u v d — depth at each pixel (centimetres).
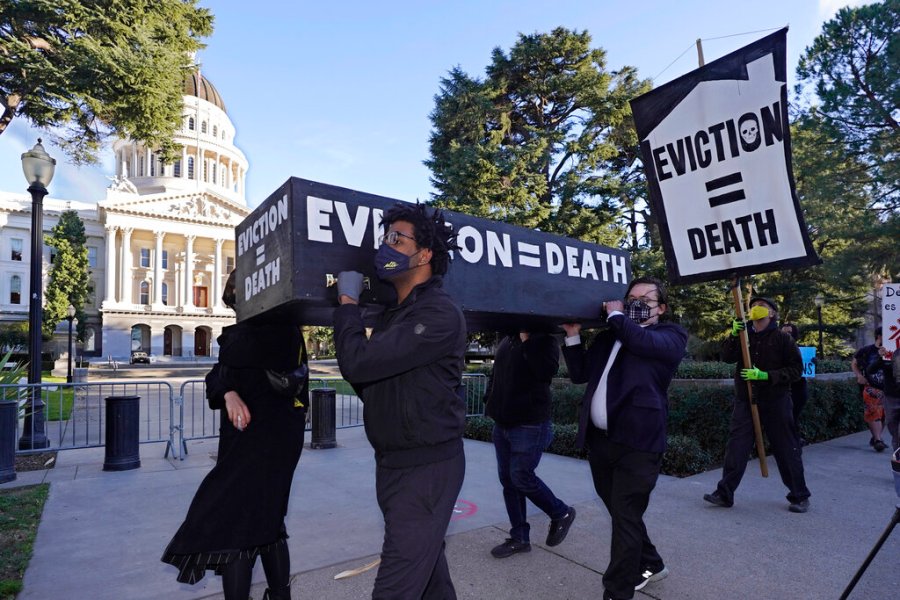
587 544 411
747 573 358
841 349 2919
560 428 771
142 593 332
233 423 248
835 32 1697
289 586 267
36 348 866
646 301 328
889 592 329
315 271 220
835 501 522
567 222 1988
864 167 1753
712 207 443
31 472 667
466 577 353
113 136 1603
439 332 203
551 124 2350
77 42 1246
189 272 6700
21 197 6238
